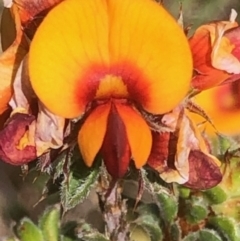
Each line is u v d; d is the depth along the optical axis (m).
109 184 0.09
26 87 0.08
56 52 0.08
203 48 0.08
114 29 0.08
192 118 0.09
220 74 0.09
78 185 0.09
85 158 0.08
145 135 0.08
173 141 0.09
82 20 0.08
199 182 0.09
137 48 0.08
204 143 0.09
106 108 0.08
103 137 0.08
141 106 0.09
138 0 0.08
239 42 0.09
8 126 0.08
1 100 0.08
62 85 0.08
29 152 0.08
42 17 0.08
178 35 0.08
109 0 0.08
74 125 0.08
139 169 0.09
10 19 0.09
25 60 0.08
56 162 0.09
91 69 0.08
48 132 0.08
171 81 0.08
